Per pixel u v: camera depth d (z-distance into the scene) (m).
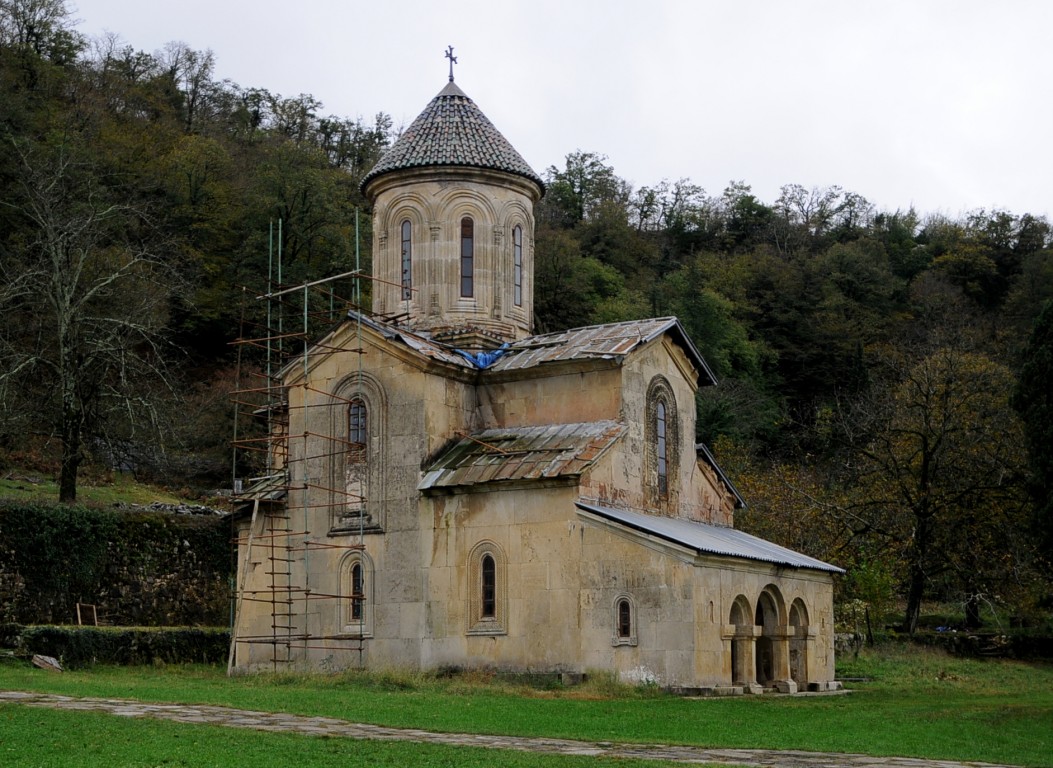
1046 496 31.45
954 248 112.12
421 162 33.66
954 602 56.56
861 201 132.88
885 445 49.94
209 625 38.28
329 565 30.98
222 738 15.77
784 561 30.25
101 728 16.16
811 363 92.62
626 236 105.88
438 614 29.05
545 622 27.59
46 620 33.31
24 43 73.00
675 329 32.72
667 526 29.25
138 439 52.59
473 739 17.20
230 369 62.75
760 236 121.88
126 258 54.12
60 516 34.34
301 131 103.31
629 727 19.23
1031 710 24.86
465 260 33.75
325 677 27.45
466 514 29.09
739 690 27.34
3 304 47.62
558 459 28.52
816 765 15.34
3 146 57.34
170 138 75.81
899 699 28.69
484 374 31.70
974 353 66.69
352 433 31.42
